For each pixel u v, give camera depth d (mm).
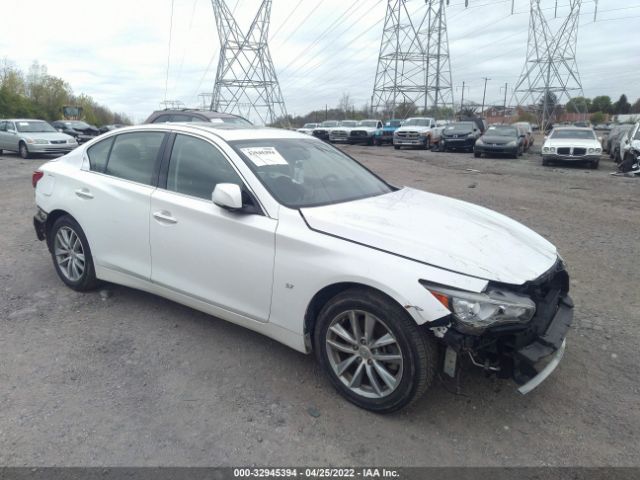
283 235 3182
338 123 36625
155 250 3924
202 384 3285
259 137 4043
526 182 13562
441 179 13953
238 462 2594
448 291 2660
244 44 51312
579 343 3920
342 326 3107
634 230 7668
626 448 2738
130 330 4008
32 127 20328
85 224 4406
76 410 2971
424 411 3047
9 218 8023
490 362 2883
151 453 2635
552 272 3119
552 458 2660
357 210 3410
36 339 3826
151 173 4043
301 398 3156
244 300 3453
